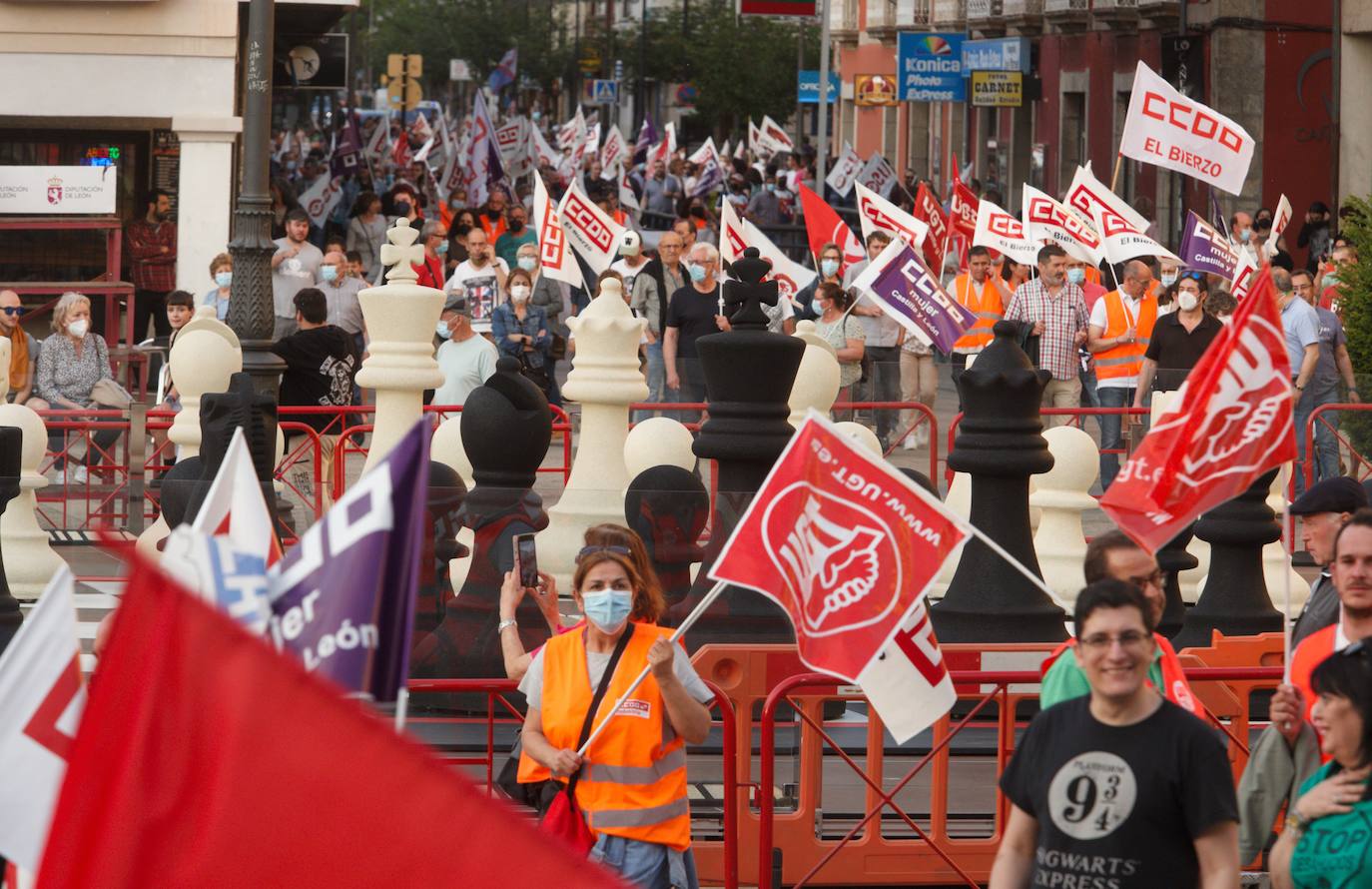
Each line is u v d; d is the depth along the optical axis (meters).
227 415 23.89
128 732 7.79
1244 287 42.62
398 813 7.92
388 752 7.92
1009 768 13.13
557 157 128.38
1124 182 101.75
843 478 16.19
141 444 29.95
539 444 24.91
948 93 117.31
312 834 7.88
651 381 46.75
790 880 20.75
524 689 17.12
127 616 7.79
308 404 36.84
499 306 45.22
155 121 62.47
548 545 28.50
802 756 20.80
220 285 46.56
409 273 31.73
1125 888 12.59
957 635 26.00
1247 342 15.24
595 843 16.28
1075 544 29.86
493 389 24.61
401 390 31.58
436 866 7.95
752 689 21.38
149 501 28.39
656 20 196.12
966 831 21.52
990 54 115.44
